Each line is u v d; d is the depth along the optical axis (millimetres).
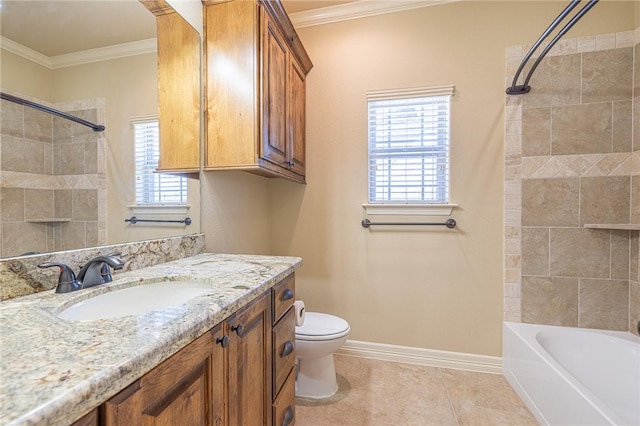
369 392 1774
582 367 1731
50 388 383
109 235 1107
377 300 2203
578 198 1863
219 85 1498
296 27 2299
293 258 1449
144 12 1245
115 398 459
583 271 1867
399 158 2176
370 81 2180
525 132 1926
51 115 920
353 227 2240
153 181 1292
